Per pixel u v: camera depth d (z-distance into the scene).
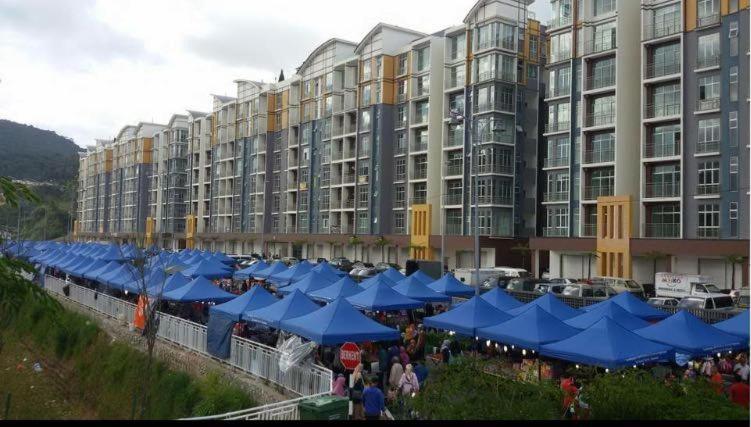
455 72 57.91
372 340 16.33
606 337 14.20
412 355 18.09
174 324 21.97
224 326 19.05
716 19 40.12
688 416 8.27
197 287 24.30
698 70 40.72
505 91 54.47
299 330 16.70
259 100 82.38
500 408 9.18
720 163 39.53
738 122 38.53
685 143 41.41
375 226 63.03
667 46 43.38
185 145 103.25
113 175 124.88
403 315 25.81
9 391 22.84
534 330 16.22
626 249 43.03
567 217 48.66
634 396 8.83
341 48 70.50
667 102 43.12
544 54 57.28
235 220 86.00
